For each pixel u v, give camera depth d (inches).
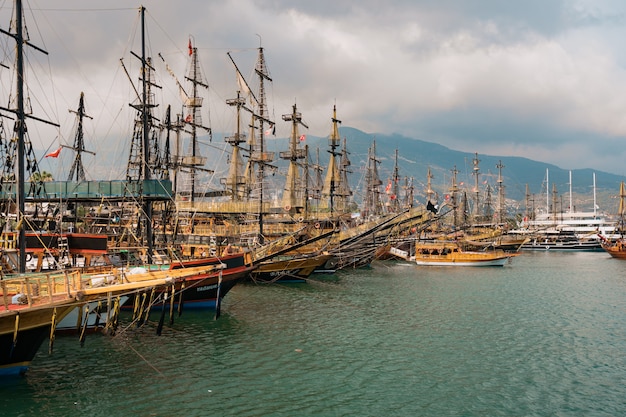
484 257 4087.1
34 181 1972.2
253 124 3727.9
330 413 946.7
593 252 6820.9
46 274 1064.2
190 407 951.6
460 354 1342.3
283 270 2554.1
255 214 3184.1
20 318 951.6
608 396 1058.1
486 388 1095.0
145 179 2027.6
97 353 1242.0
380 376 1155.9
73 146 3041.3
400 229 4387.3
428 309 1973.4
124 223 2714.1
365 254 3553.2
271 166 3427.7
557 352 1374.3
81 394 990.4
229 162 3983.8
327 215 3978.8
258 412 940.6
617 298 2313.0
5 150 1596.9
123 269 1594.5
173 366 1175.6
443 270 3661.4
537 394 1064.2
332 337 1491.1
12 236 1668.3
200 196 3735.2
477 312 1925.4
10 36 1450.5
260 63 3334.2
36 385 1026.1
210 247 2476.6
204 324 1585.9
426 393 1058.1
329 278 2982.3
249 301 2050.9
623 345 1450.5
